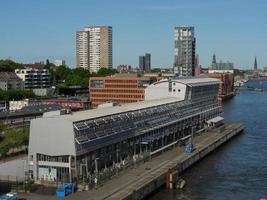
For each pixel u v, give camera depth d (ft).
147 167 512.63
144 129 583.17
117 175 476.13
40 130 453.58
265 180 508.53
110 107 587.68
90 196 403.54
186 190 470.39
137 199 421.18
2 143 574.97
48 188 434.30
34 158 457.27
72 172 447.42
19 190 425.28
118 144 526.16
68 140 443.73
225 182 500.33
